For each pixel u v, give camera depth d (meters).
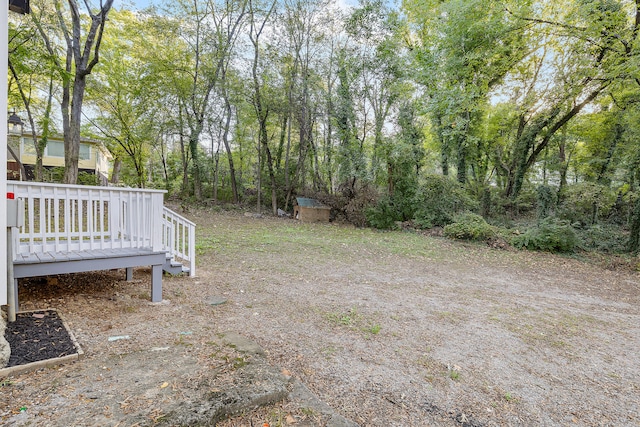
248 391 2.11
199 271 5.66
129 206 3.97
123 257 3.70
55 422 1.73
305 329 3.53
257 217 13.73
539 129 12.67
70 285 4.30
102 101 13.16
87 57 8.72
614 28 8.75
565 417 2.36
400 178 13.19
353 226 13.27
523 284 6.36
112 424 1.72
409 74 12.00
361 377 2.66
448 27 9.90
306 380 2.54
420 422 2.18
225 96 13.53
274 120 15.59
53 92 11.80
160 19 12.84
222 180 17.03
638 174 10.84
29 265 3.19
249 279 5.39
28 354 2.40
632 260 8.48
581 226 10.98
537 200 11.23
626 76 8.72
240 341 2.96
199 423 1.81
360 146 13.18
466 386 2.66
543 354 3.35
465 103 10.36
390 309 4.38
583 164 13.25
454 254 8.95
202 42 13.63
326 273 6.20
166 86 12.79
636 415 2.41
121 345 2.74
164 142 14.95
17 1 3.13
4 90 2.46
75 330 2.95
